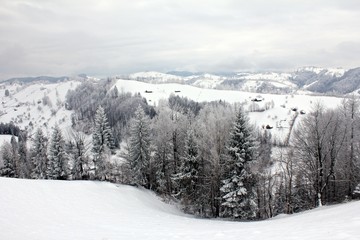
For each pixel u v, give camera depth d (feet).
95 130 173.58
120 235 50.80
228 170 133.80
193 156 145.69
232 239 41.09
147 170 165.99
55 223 65.05
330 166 134.92
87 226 63.05
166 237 47.50
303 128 144.36
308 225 46.44
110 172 168.04
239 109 133.49
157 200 143.74
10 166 214.69
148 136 163.02
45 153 210.79
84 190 106.52
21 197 82.69
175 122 171.42
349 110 138.72
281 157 144.36
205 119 171.83
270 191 153.79
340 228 37.35
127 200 114.83
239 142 129.70
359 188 125.59
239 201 127.24
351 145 136.67
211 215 142.72
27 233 52.44
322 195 131.03
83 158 173.27
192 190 146.30
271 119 633.61
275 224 60.03
